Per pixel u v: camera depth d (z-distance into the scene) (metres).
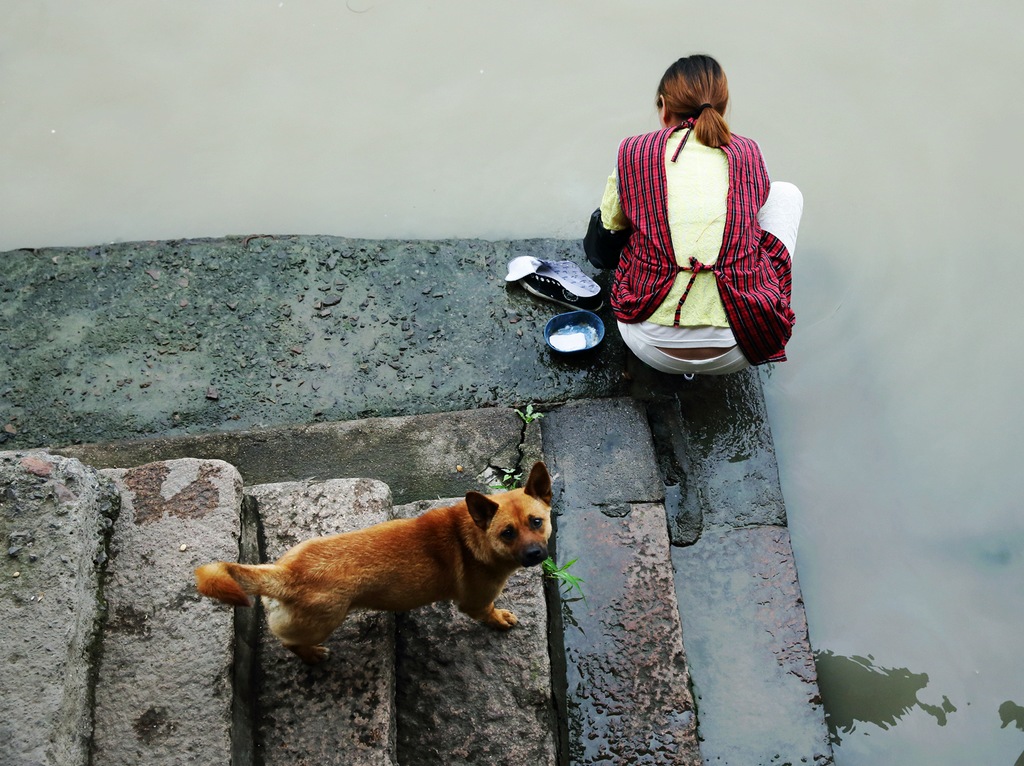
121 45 5.96
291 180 5.42
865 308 4.84
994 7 5.93
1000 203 5.16
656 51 5.88
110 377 4.53
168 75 5.83
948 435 4.42
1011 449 4.37
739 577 3.90
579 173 5.41
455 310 4.74
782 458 4.36
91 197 5.35
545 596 3.66
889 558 4.11
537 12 6.07
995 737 3.68
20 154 5.50
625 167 3.96
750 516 4.06
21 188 5.36
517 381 4.50
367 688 3.12
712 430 4.29
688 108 4.01
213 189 5.39
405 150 5.53
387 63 5.88
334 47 5.96
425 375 4.54
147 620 3.09
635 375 4.47
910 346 4.71
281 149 5.54
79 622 2.96
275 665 3.17
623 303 4.00
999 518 4.18
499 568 3.02
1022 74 5.66
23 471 3.09
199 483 3.39
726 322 3.84
